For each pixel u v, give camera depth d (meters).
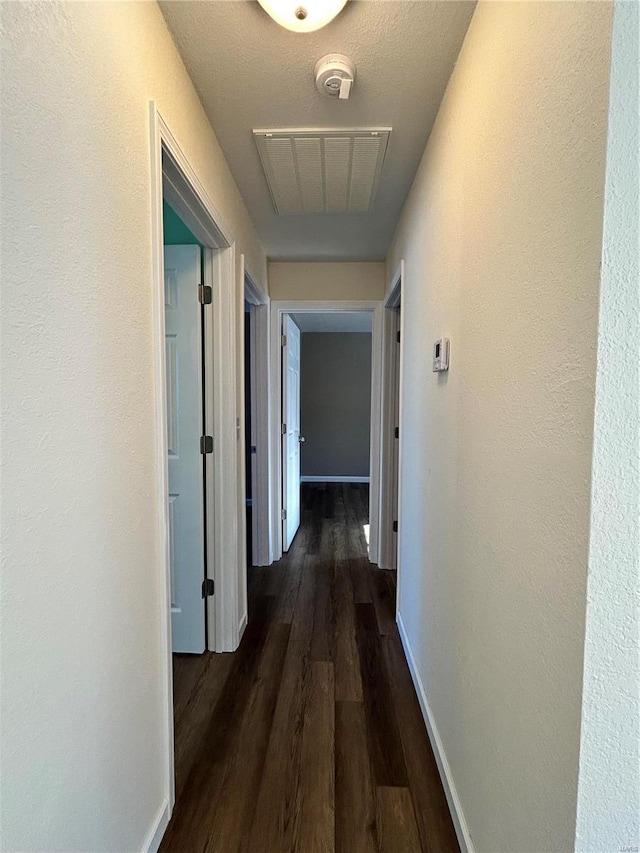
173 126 1.19
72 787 0.76
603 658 0.62
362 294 3.16
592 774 0.63
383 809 1.25
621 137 0.56
